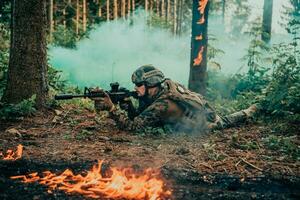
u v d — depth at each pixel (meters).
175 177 4.17
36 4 6.90
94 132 5.95
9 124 6.21
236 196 3.70
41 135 5.64
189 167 4.49
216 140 5.76
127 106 6.06
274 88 7.57
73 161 4.49
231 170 4.46
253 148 5.36
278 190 3.97
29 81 6.93
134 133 5.92
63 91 9.12
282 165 4.66
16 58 6.93
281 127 6.38
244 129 6.53
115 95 5.89
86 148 5.08
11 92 6.96
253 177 4.25
